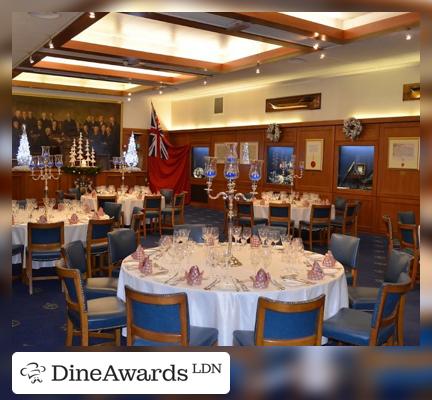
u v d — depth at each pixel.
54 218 6.27
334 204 9.66
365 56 8.59
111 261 4.70
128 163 14.52
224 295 3.15
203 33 8.47
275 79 11.15
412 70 9.23
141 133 14.95
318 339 2.77
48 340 4.03
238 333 3.09
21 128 12.86
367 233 10.08
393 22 6.62
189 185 14.94
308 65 9.47
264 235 4.10
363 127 10.07
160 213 9.25
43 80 13.19
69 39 7.18
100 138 14.15
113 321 3.48
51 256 5.40
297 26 6.68
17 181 12.28
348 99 10.41
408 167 9.35
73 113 13.67
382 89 9.76
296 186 11.52
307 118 11.34
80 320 3.39
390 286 3.10
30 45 7.75
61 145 13.50
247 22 6.32
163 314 2.74
